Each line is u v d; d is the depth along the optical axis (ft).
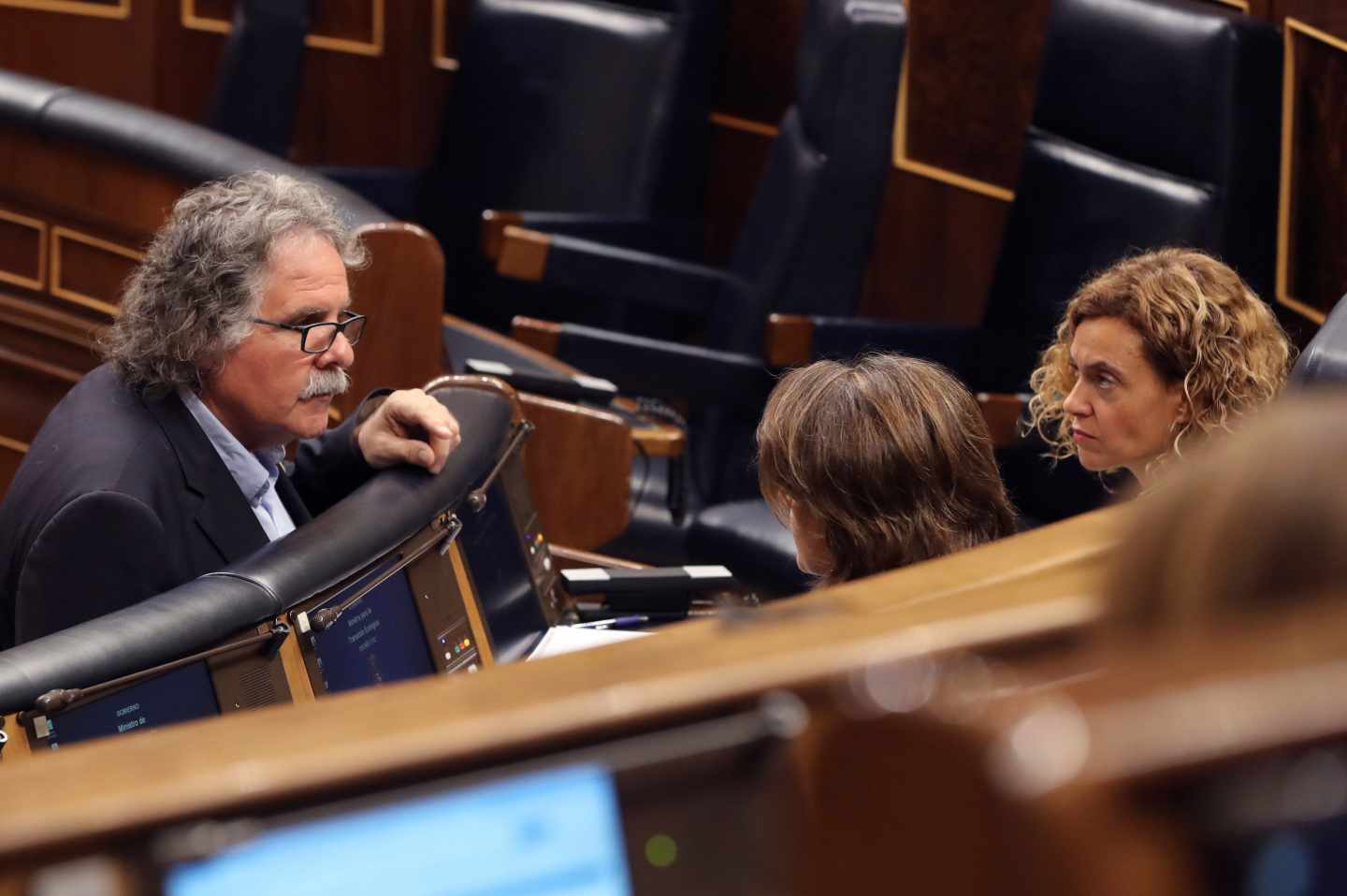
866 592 4.86
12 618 18.74
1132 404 20.98
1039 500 36.63
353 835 3.52
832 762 3.21
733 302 41.86
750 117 49.83
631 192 46.57
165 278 19.63
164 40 54.90
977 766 2.69
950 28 43.86
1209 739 2.51
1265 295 34.83
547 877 3.68
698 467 40.93
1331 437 3.04
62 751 3.92
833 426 15.61
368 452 20.38
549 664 4.15
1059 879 2.50
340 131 57.16
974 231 44.70
